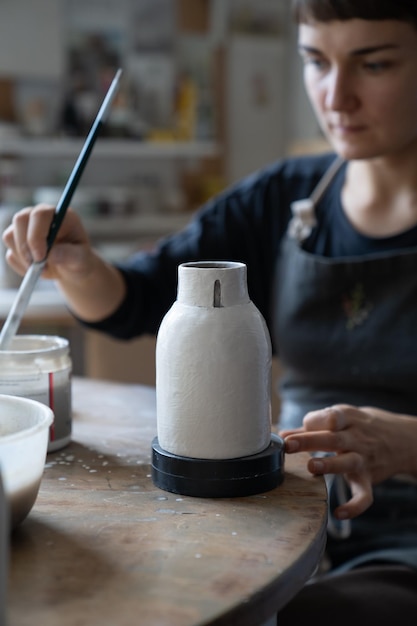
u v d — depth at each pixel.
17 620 0.50
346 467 0.80
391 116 1.12
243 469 0.71
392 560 1.03
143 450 0.85
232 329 0.70
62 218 0.92
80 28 3.33
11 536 0.62
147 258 1.42
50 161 3.35
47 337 0.93
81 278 1.17
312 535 0.63
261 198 1.44
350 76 1.11
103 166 3.47
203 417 0.71
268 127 3.74
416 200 1.25
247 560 0.58
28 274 0.92
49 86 3.29
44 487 0.73
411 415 1.19
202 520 0.66
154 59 3.47
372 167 1.26
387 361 1.20
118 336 1.34
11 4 3.13
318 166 1.43
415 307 1.19
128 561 0.58
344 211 1.33
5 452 0.59
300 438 0.82
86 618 0.50
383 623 0.89
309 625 0.88
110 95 0.90
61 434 0.84
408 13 1.06
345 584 0.97
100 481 0.75
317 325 1.26
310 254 1.33
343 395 1.24
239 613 0.52
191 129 3.48
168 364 0.72
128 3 3.40
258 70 3.68
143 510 0.68
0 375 0.82
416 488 1.14
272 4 3.66
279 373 1.96
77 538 0.62
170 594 0.53
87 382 1.16
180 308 0.72
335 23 1.08
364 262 1.22
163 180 3.59
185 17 3.52
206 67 3.59
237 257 1.44
